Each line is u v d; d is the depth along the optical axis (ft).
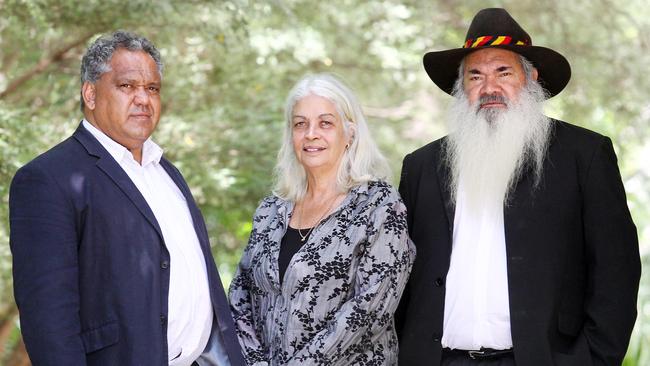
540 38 39.78
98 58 14.85
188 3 30.25
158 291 14.48
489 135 17.08
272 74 36.06
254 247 17.47
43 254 13.62
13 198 14.07
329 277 16.20
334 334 15.70
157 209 15.17
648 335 32.07
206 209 34.99
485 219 16.80
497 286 16.38
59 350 13.37
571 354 16.10
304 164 17.13
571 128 17.22
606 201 16.39
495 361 16.34
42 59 32.86
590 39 39.63
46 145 30.40
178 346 15.05
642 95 38.91
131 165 15.19
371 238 16.28
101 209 14.33
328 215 16.75
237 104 35.91
